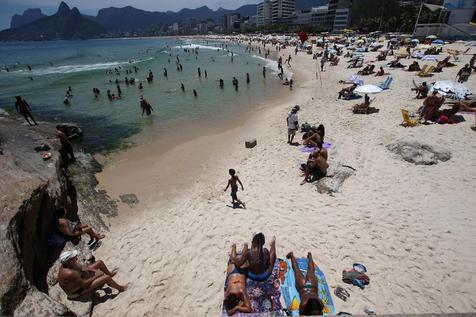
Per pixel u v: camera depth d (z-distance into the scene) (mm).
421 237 6168
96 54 91438
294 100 20938
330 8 126312
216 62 51312
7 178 6707
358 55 33094
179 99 23844
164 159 12805
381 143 10734
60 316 4461
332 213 7297
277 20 175375
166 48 106250
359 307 4781
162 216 8406
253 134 14984
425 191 7684
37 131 13148
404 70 24156
